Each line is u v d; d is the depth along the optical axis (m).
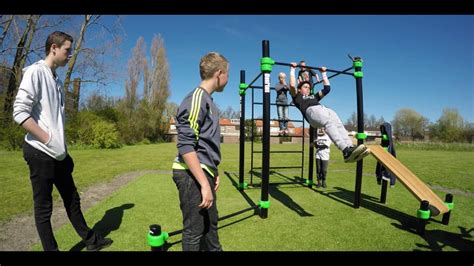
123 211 3.76
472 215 3.85
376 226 3.30
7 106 14.55
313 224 3.35
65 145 2.31
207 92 1.89
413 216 3.72
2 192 4.84
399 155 16.78
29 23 15.05
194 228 1.81
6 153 12.41
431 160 12.93
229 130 44.81
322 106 3.66
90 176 6.74
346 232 3.09
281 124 6.10
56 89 2.24
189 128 1.70
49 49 2.22
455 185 6.34
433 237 2.99
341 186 5.86
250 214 3.75
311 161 5.68
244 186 5.48
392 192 5.26
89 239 2.50
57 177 2.29
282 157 14.31
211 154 1.85
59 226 3.21
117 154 13.61
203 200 1.67
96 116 19.55
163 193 4.82
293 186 5.85
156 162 9.96
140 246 2.63
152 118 30.67
